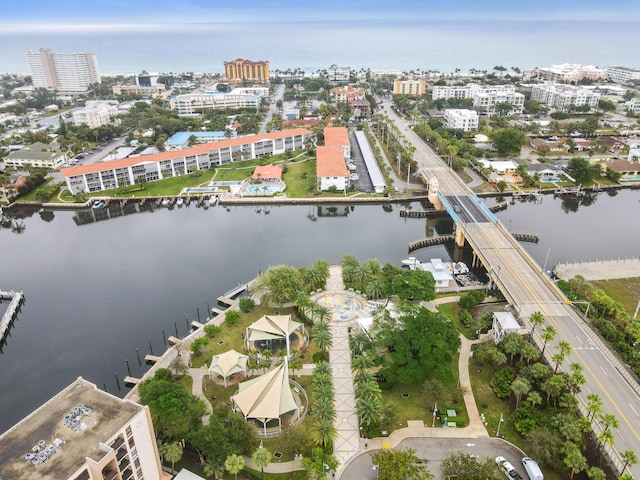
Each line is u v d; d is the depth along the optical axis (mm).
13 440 89938
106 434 90625
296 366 137750
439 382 125312
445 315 166250
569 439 108250
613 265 198625
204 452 106500
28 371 150500
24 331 169375
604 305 159750
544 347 138375
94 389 102125
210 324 156875
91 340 163750
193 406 115625
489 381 135750
